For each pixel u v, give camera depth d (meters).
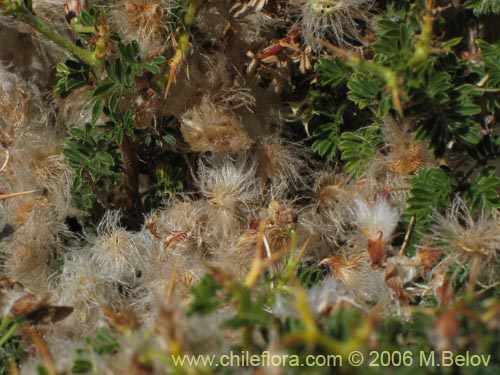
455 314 0.26
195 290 0.27
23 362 0.30
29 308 0.29
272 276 0.31
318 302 0.28
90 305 0.31
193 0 0.30
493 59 0.31
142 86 0.31
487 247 0.30
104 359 0.28
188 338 0.27
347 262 0.31
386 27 0.30
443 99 0.29
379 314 0.29
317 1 0.31
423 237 0.30
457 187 0.30
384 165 0.31
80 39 0.31
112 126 0.31
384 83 0.29
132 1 0.31
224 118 0.31
